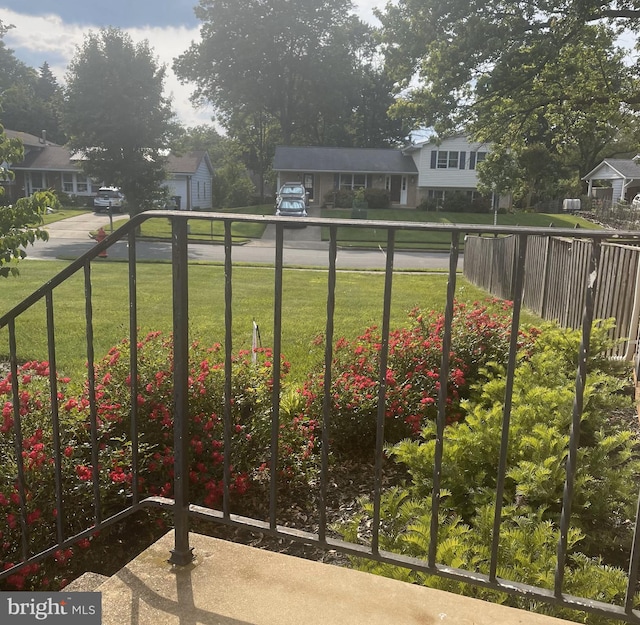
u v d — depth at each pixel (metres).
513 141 21.17
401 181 42.81
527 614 1.74
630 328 5.91
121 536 3.18
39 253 21.55
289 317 9.73
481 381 4.73
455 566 2.13
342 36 51.16
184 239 1.88
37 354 7.12
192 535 2.20
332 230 1.71
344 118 56.41
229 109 55.28
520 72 17.33
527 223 35.62
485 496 2.97
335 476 3.89
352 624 1.70
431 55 18.05
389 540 2.51
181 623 1.72
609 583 2.15
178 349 1.92
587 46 18.50
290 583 1.89
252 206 46.88
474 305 6.46
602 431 3.55
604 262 6.88
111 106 27.08
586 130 20.45
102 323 9.03
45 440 3.10
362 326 8.85
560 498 2.86
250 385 3.73
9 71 62.50
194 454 3.37
